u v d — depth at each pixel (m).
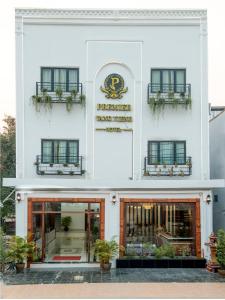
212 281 14.30
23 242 16.06
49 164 17.78
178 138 18.16
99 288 13.36
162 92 18.19
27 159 17.84
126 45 18.27
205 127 18.22
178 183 16.89
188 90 18.19
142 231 17.14
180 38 18.34
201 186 16.94
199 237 17.12
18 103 17.92
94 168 17.97
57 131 17.98
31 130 17.94
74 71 18.17
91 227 17.11
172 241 17.20
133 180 16.92
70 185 16.64
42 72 18.08
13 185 16.45
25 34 18.09
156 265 16.59
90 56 18.20
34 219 17.02
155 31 18.31
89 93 18.14
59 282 14.18
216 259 15.81
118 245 16.59
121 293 12.72
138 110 18.19
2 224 24.50
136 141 18.09
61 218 17.12
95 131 18.09
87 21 18.20
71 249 17.12
